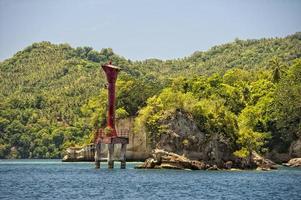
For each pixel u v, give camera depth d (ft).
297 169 538.88
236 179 381.19
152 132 502.38
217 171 472.85
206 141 497.05
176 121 495.82
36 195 277.23
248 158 519.60
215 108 515.09
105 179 382.63
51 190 304.30
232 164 508.53
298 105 637.71
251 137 531.09
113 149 500.33
